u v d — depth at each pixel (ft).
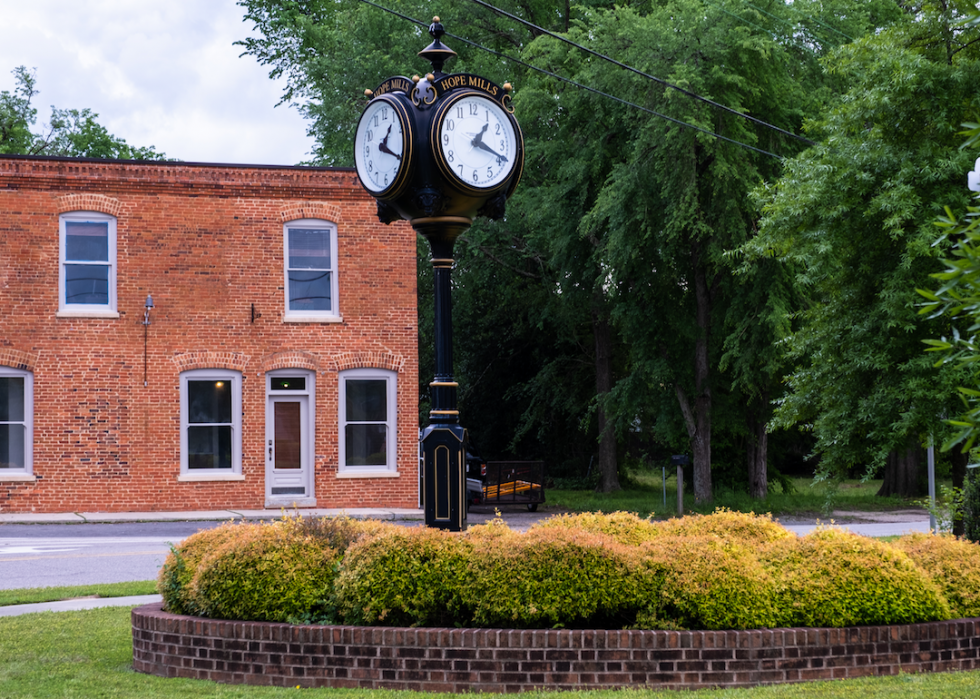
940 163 37.52
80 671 26.81
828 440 40.45
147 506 76.02
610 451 115.14
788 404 42.39
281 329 78.84
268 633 25.57
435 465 28.45
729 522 30.58
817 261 40.42
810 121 49.42
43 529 67.05
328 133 116.67
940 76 38.75
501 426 130.52
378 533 27.14
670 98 77.15
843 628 25.21
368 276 80.69
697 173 82.02
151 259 76.64
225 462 77.92
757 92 80.02
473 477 95.09
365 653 24.93
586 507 95.14
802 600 25.73
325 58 116.88
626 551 25.80
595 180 88.94
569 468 129.08
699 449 91.09
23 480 74.02
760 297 81.05
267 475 78.54
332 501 79.20
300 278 79.71
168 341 76.79
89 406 75.31
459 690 24.32
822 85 87.25
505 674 24.29
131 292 76.23
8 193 74.18
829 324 41.50
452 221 28.58
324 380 79.51
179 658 26.43
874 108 39.37
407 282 81.46
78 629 32.71
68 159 75.10
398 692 24.07
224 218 78.07
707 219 81.76
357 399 80.53
